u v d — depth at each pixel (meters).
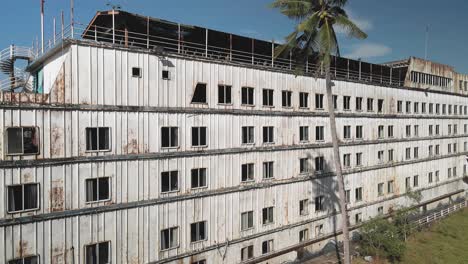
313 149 32.94
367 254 33.75
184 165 23.61
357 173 38.12
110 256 20.48
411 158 46.41
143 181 21.67
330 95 23.89
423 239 39.03
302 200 32.19
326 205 34.34
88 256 19.78
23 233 17.64
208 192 24.91
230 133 26.22
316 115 32.94
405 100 45.06
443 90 53.53
